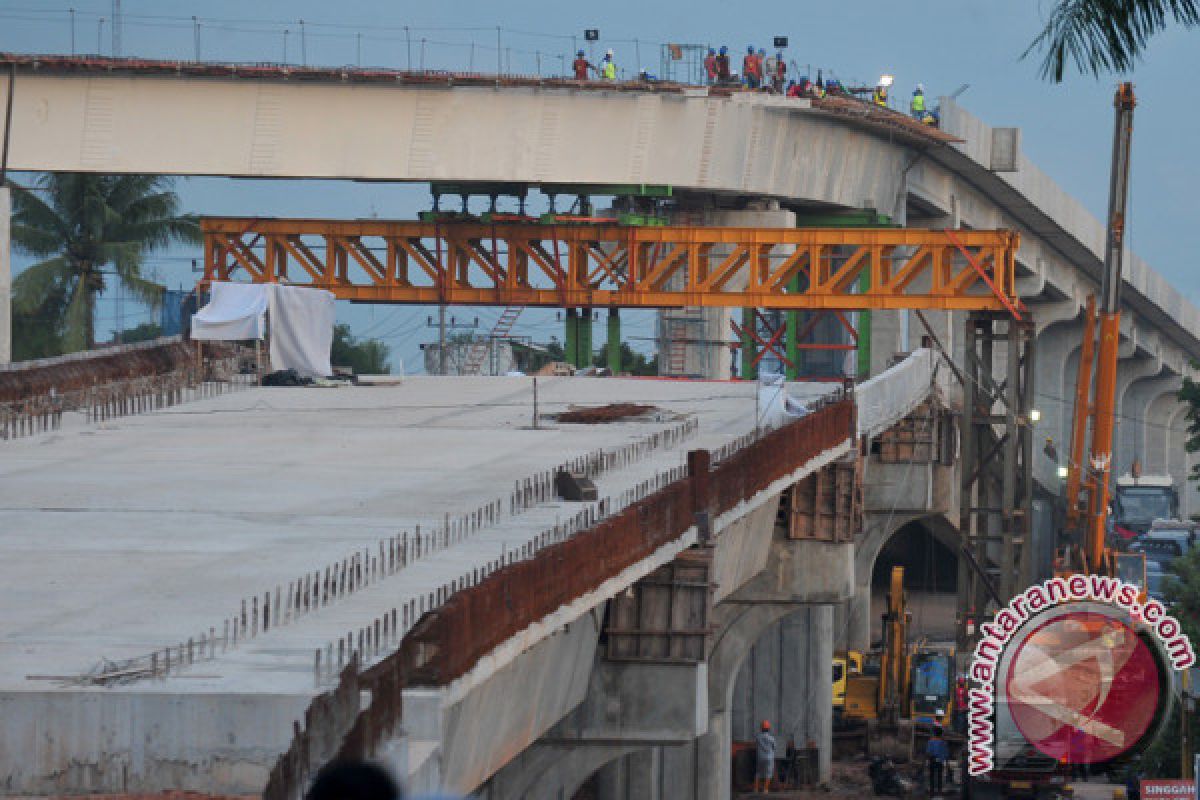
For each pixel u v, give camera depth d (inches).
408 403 4116.6
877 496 5629.9
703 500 2501.2
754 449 2861.7
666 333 7549.2
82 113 6530.5
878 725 5137.8
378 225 6530.5
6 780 1270.9
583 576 1921.8
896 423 5280.5
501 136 6668.3
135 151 6565.0
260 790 1256.2
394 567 1861.5
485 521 2241.6
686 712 2554.1
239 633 1529.3
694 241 6245.1
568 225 6505.9
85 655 1439.5
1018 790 3599.9
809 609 4717.0
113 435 3383.4
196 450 3144.7
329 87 6604.3
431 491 2583.7
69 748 1267.2
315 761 1154.7
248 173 6609.3
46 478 2716.5
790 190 7455.7
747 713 4746.6
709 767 3882.9
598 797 3727.9
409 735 1327.5
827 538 3838.6
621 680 2578.7
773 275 6122.1
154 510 2367.1
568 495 2470.5
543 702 2207.2
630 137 6756.9
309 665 1392.7
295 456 3058.6
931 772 4291.3
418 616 1604.3
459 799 606.2
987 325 5482.3
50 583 1800.0
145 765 1264.8
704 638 2583.7
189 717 1262.3
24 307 6491.1
